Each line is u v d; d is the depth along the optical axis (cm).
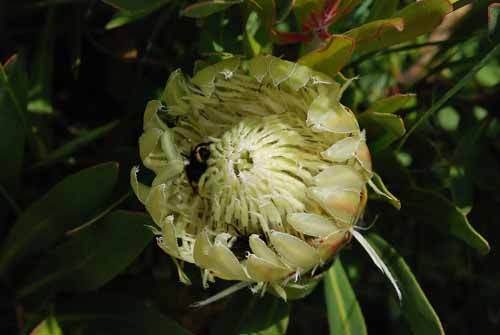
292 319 53
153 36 46
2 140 43
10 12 49
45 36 46
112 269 43
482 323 52
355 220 39
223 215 39
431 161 46
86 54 50
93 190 42
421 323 41
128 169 44
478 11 43
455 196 44
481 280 51
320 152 39
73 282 44
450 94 40
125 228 42
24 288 44
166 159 39
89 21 48
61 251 43
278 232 37
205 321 50
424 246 50
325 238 38
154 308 44
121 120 47
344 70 43
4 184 44
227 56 41
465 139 44
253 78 40
